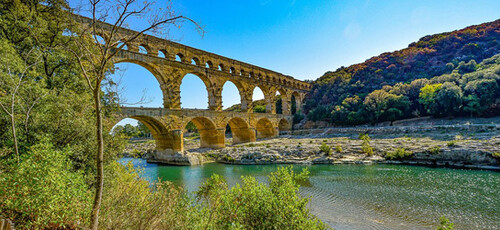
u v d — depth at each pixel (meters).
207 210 11.29
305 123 92.94
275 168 39.25
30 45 20.17
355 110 83.12
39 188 8.12
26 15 20.14
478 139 40.75
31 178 8.39
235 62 66.75
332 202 21.86
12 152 12.05
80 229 8.23
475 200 20.95
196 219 10.46
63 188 8.62
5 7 21.05
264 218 9.77
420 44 112.62
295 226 9.55
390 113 75.44
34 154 9.16
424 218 17.84
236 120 68.56
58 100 15.34
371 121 79.19
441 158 36.81
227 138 94.19
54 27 20.77
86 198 9.48
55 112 14.70
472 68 82.25
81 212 8.74
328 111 87.88
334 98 97.44
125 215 9.30
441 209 19.28
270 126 79.75
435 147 38.69
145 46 46.22
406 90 79.62
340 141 55.16
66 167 10.80
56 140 14.05
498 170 31.56
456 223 16.81
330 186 26.77
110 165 15.66
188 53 54.00
